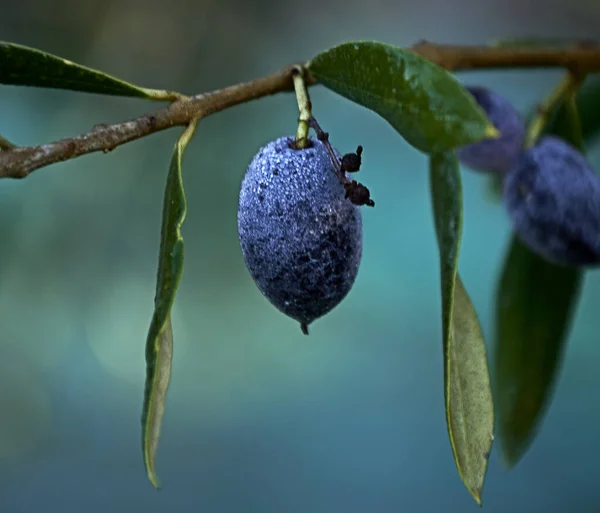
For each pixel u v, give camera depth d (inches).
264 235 8.1
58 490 16.1
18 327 13.4
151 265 12.7
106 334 13.9
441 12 16.1
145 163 12.4
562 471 16.0
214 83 13.2
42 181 12.2
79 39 12.6
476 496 8.0
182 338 15.7
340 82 8.0
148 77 12.9
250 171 8.2
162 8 12.8
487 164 10.1
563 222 9.7
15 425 15.3
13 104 12.1
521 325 10.3
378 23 15.4
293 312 8.2
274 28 13.7
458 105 7.4
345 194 8.1
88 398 15.8
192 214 12.6
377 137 15.5
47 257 12.3
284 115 13.2
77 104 12.4
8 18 12.2
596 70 9.8
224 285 13.4
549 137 10.0
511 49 9.7
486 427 8.1
